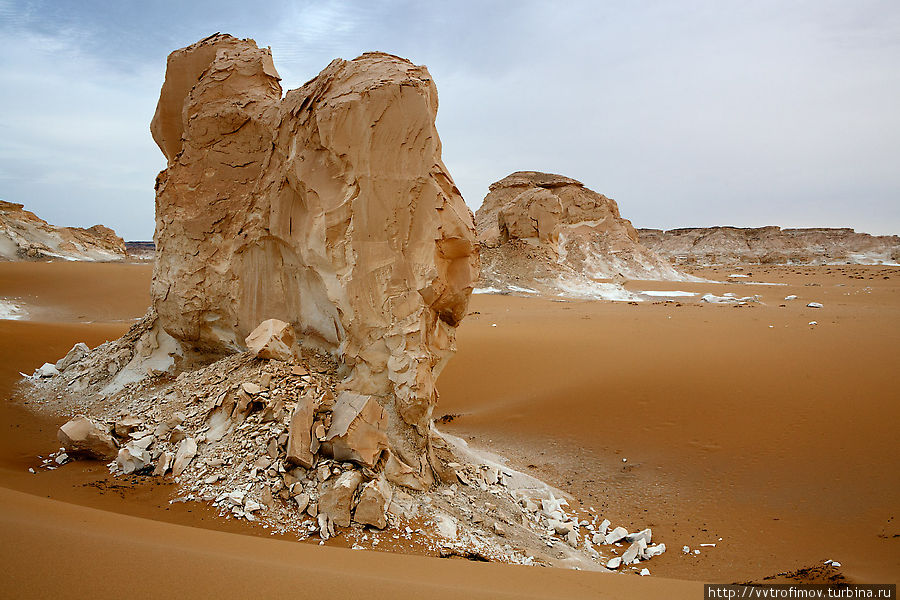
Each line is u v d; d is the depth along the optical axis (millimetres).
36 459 10508
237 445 9531
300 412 9320
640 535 10750
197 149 13586
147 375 14195
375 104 10484
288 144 11922
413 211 10727
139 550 4895
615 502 12570
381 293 10656
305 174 11109
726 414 16078
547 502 12086
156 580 4234
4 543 4465
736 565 9648
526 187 67438
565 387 19750
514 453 15320
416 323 10578
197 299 13531
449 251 11188
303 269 11828
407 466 9945
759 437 14641
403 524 8680
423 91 10688
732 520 11461
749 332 26031
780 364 19406
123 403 13117
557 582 6719
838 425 14609
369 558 6754
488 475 12320
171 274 13891
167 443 10000
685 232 133000
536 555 9242
